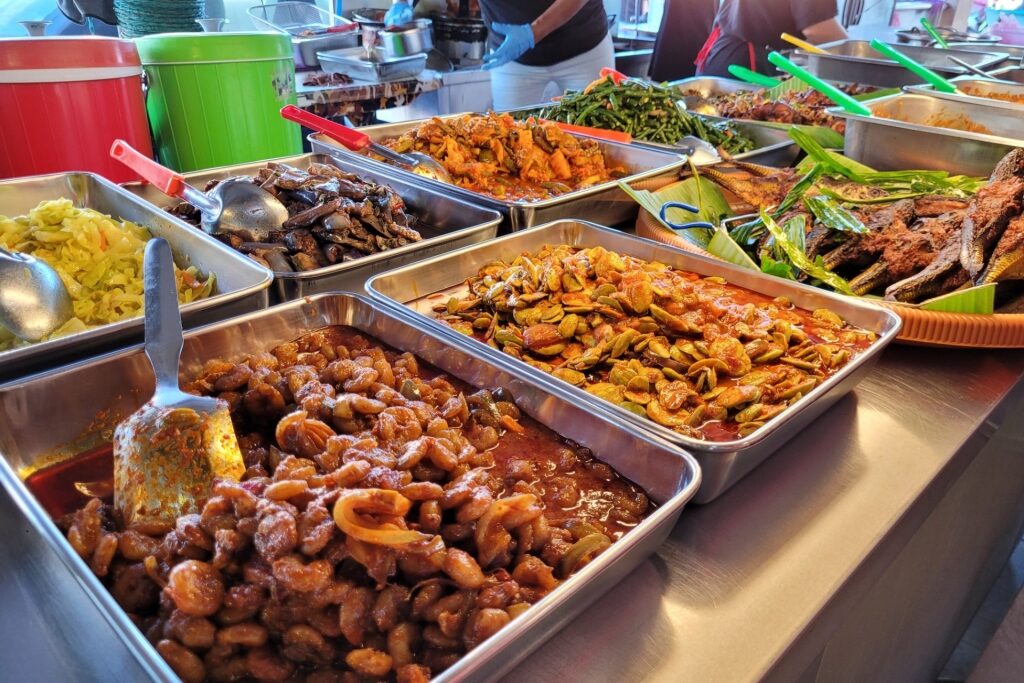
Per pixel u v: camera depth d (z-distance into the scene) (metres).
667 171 2.55
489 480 1.11
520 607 0.88
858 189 2.35
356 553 0.84
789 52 4.86
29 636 0.90
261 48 2.65
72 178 2.15
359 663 0.82
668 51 5.77
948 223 1.99
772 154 3.09
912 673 2.00
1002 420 1.61
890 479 1.28
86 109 2.31
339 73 3.98
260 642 0.83
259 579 0.82
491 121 2.79
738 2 5.25
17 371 1.25
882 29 7.88
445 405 1.27
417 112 4.99
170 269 1.17
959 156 2.58
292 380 1.26
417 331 1.47
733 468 1.14
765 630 0.97
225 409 1.10
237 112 2.67
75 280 1.76
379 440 1.09
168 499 1.02
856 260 2.02
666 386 1.39
